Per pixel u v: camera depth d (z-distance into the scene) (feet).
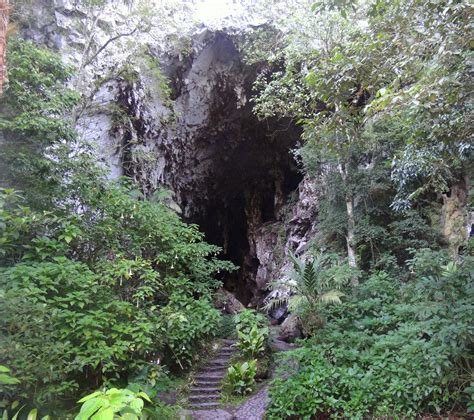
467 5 12.95
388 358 19.66
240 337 27.04
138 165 38.09
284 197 56.59
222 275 61.72
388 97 13.84
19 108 21.25
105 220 23.36
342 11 16.22
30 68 21.70
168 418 18.08
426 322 18.90
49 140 21.44
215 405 22.41
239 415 20.68
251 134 51.75
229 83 44.70
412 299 22.59
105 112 34.86
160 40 38.75
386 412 17.40
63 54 31.27
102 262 21.22
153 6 34.55
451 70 14.39
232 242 65.26
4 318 13.76
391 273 29.32
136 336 17.81
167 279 25.45
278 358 24.50
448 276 19.49
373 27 15.87
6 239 17.37
